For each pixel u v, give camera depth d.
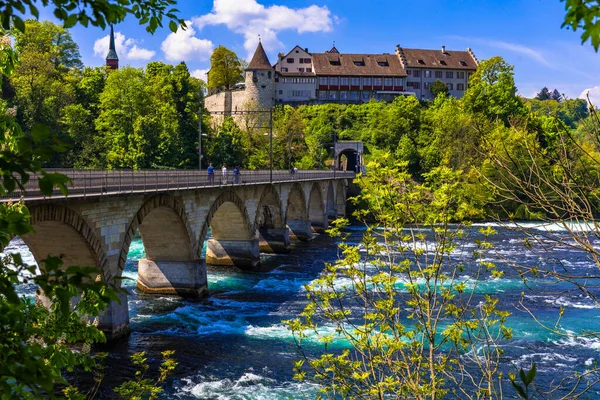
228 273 51.94
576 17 4.42
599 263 8.15
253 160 115.12
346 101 160.00
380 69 163.62
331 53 164.88
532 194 9.12
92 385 24.55
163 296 41.81
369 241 12.91
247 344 30.78
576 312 36.25
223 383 25.41
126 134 88.25
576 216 8.45
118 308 31.03
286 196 67.31
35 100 85.44
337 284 40.53
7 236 5.28
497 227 67.56
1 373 4.55
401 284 36.44
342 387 11.94
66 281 4.87
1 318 4.88
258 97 145.50
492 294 39.53
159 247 41.91
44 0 5.15
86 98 104.19
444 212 11.63
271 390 24.69
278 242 65.00
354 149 132.62
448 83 168.12
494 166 9.98
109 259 30.36
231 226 54.41
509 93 124.38
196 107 103.38
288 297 42.50
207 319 35.78
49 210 24.80
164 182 37.84
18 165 4.71
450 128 117.31
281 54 161.00
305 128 138.12
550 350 29.23
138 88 90.19
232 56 158.88
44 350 8.46
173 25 6.96
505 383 24.56
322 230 89.56
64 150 4.88
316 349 29.42
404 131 135.88
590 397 23.55
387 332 20.83
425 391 10.85
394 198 12.55
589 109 8.66
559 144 9.31
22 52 89.94
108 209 29.98
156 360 28.11
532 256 53.31
